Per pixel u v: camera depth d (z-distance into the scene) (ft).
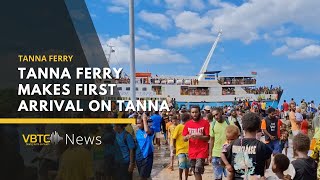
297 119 55.26
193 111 33.45
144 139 32.17
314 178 19.17
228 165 18.90
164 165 54.75
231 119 51.98
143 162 32.04
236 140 19.06
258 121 18.93
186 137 33.71
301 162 19.17
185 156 38.11
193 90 213.25
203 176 44.29
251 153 18.43
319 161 19.44
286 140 52.19
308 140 19.45
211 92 216.33
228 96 219.00
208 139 33.47
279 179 19.26
